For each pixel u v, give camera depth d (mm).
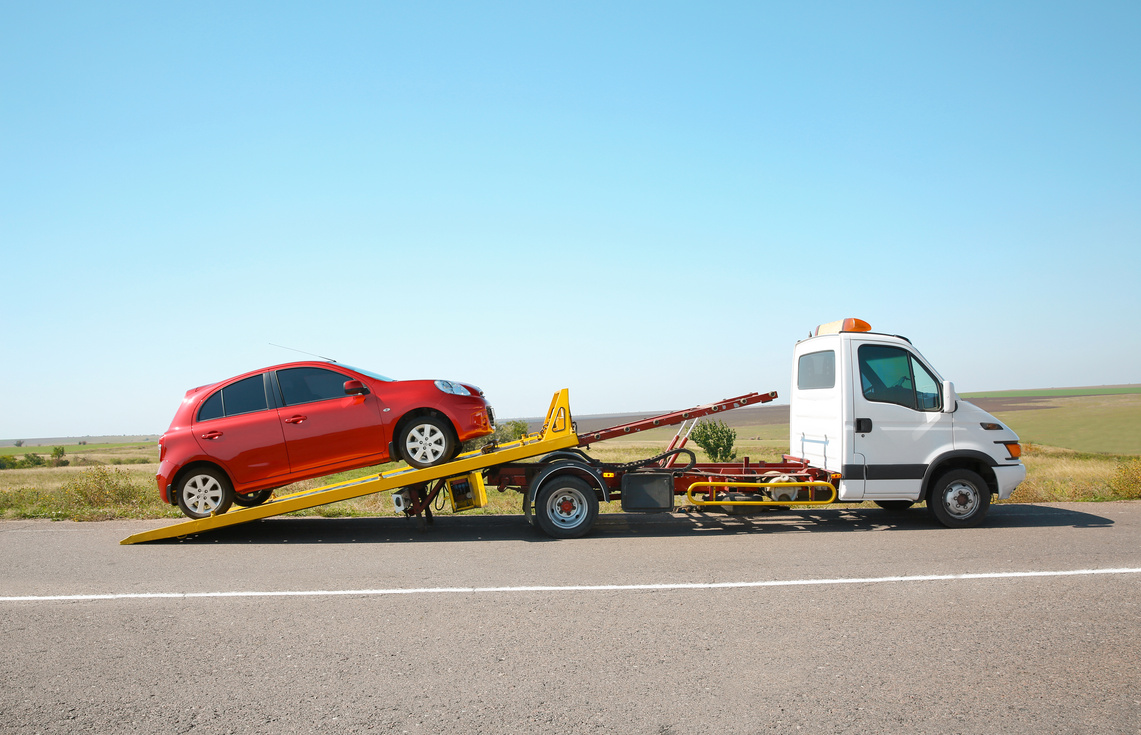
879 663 4266
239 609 5648
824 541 8266
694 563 7137
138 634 5027
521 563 7289
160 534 8742
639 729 3422
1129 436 77375
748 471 9789
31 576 6922
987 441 9164
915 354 9195
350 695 3883
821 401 9594
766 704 3693
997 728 3395
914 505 11875
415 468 9156
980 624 5000
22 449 154000
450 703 3756
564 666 4281
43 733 3465
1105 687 3877
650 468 9406
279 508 8844
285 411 9148
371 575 6816
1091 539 8164
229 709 3723
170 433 9148
